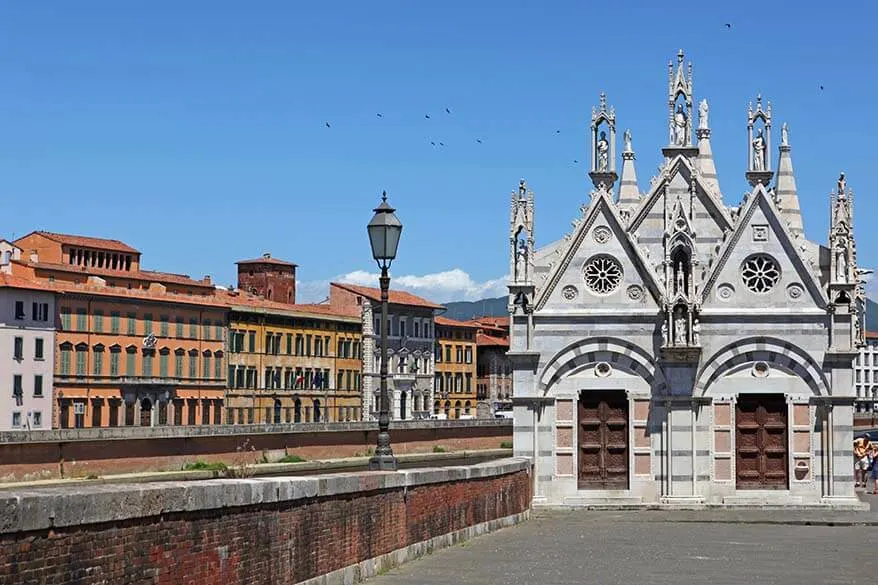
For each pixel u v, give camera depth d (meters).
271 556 28.08
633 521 57.88
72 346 173.62
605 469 65.75
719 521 58.03
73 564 20.47
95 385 176.88
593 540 48.25
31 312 167.25
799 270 65.06
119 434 118.06
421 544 40.56
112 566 21.56
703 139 73.25
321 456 149.62
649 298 65.81
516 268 66.44
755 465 65.25
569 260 66.25
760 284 65.38
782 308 65.06
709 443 65.25
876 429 161.88
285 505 28.94
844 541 49.31
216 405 198.25
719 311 65.19
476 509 48.06
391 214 41.81
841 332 64.69
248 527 26.89
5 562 18.91
